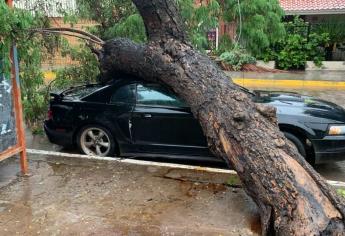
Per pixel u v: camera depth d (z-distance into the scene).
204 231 4.27
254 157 4.33
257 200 4.38
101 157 6.43
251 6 8.61
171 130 6.32
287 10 18.08
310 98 6.90
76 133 6.91
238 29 9.07
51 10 8.05
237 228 4.33
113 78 6.88
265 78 15.95
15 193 5.15
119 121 6.53
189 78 5.28
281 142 4.39
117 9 8.73
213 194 5.12
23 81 7.02
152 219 4.50
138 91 6.48
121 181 5.52
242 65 17.95
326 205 3.90
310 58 18.17
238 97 4.86
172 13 5.55
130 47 6.11
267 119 4.71
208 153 6.25
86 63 8.66
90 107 6.70
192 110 5.26
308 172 4.17
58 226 4.37
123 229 4.30
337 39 18.25
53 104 7.07
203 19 8.21
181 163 6.68
